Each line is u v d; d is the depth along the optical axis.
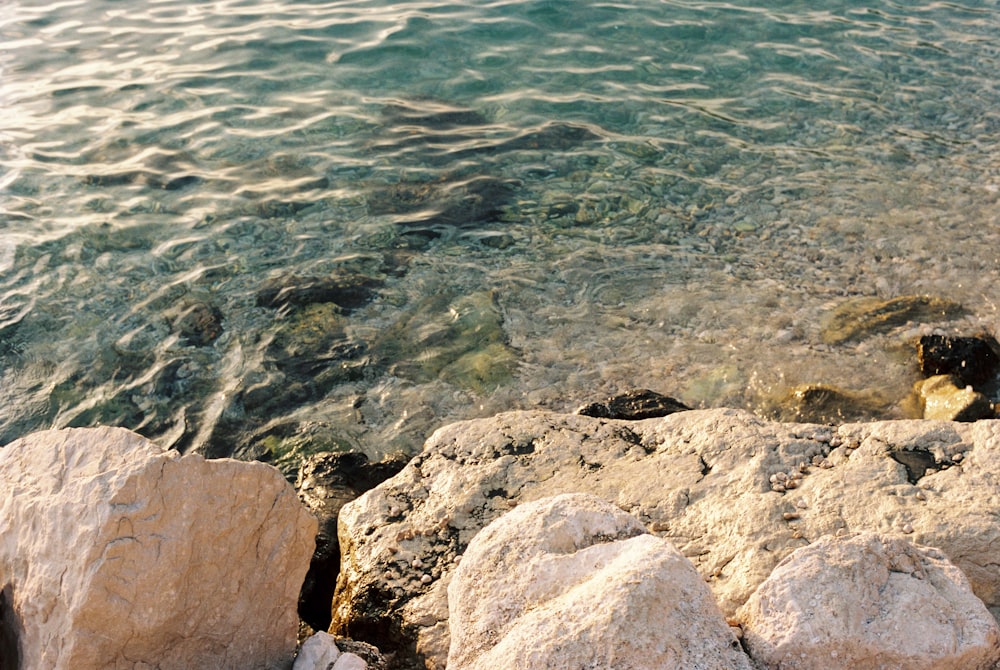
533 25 7.43
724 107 6.26
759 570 2.52
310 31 7.42
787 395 3.91
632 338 4.31
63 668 2.06
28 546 2.18
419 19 7.57
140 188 5.39
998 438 3.00
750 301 4.49
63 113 6.24
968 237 4.86
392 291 4.63
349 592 2.83
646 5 7.78
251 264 4.79
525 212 5.23
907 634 2.06
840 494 2.80
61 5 8.22
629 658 1.94
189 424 3.89
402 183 5.45
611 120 6.12
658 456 3.14
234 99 6.40
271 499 2.29
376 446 3.79
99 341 4.30
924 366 3.96
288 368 4.18
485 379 4.11
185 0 8.28
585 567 2.18
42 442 2.32
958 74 6.63
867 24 7.45
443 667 2.48
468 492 3.06
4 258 4.79
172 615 2.16
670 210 5.23
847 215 5.10
